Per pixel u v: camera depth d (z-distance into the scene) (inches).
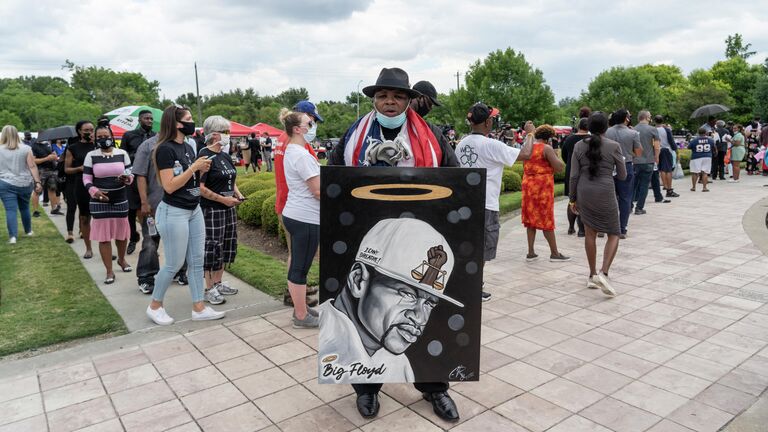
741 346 145.2
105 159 214.4
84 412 116.4
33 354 149.3
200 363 140.1
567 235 307.3
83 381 131.0
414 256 101.9
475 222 101.3
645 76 2246.6
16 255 268.1
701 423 107.8
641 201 350.3
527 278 216.7
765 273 213.5
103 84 3553.2
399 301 103.0
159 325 168.6
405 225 101.0
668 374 129.8
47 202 462.6
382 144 106.1
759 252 246.2
